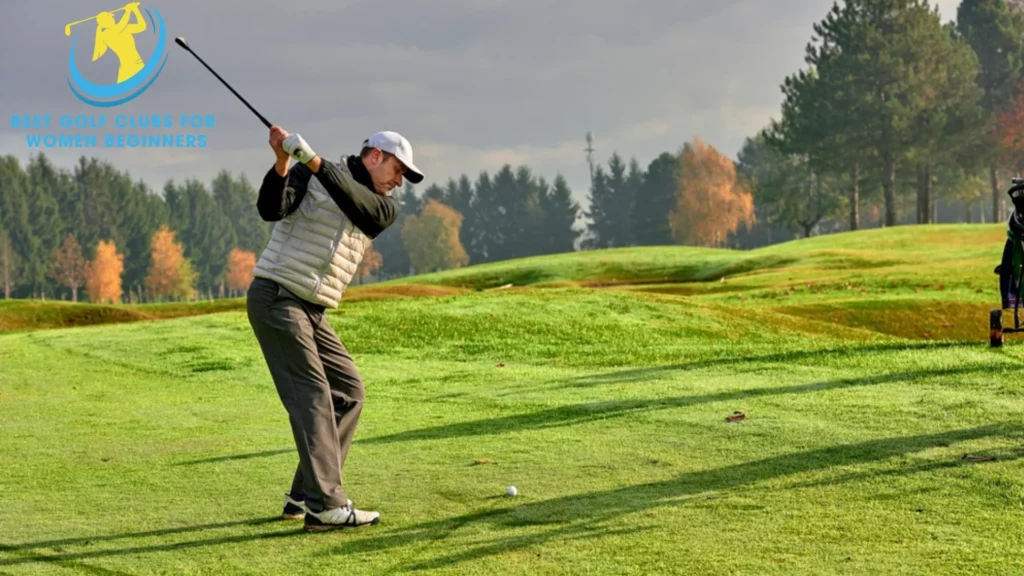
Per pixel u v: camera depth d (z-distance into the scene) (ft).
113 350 52.08
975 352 33.99
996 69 281.74
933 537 13.08
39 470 20.68
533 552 13.08
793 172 301.84
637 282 137.18
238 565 13.15
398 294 110.32
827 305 73.05
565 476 18.01
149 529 15.25
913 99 225.15
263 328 15.87
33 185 443.73
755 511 14.79
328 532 14.80
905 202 308.19
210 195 522.06
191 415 29.32
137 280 447.01
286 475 19.38
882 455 18.45
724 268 139.03
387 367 41.93
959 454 18.20
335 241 15.89
